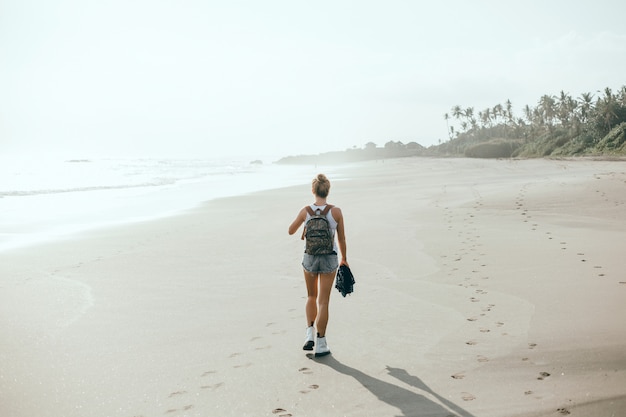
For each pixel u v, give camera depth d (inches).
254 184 1651.1
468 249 381.4
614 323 197.5
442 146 6855.3
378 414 137.9
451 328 210.5
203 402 152.3
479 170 1825.8
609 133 3068.4
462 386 152.9
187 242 497.4
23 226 684.7
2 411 150.3
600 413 129.3
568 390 144.1
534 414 131.5
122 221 716.0
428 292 273.1
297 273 343.9
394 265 346.3
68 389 166.2
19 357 198.7
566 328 197.2
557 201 607.2
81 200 1101.1
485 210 590.2
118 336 223.5
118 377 175.5
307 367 177.3
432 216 577.6
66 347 209.9
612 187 691.4
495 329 204.4
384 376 164.9
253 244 470.0
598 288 252.1
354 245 426.3
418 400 145.1
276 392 157.1
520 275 292.8
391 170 2554.1
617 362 160.4
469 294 262.7
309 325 199.3
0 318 256.4
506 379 155.5
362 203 786.2
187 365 185.2
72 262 415.2
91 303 283.3
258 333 220.8
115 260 417.1
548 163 2124.8
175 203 980.6
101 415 146.3
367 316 236.7
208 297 288.7
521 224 480.1
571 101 3959.2
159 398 156.8
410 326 217.5
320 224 193.6
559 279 276.2
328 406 145.0
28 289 320.5
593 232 414.3
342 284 196.4
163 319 248.2
